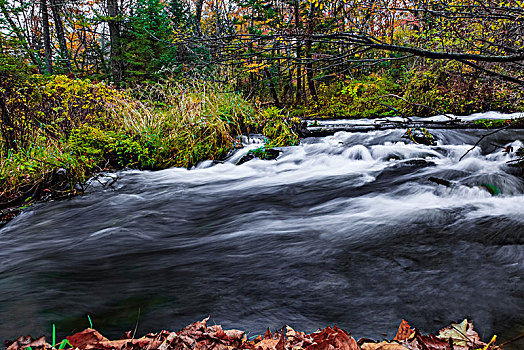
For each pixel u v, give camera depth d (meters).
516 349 1.55
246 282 2.38
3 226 4.79
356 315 1.91
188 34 2.49
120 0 21.11
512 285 2.14
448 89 10.09
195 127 7.80
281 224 3.73
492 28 3.28
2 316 2.00
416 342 1.55
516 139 7.03
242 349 1.54
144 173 7.00
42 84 7.26
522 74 3.83
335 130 9.02
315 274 2.44
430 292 2.12
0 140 6.64
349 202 4.39
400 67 13.32
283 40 2.46
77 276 2.67
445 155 6.69
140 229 4.06
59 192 5.79
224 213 4.50
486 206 3.70
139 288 2.37
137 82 15.84
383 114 12.94
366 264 2.55
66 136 7.33
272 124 8.73
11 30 15.67
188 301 2.14
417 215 3.52
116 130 7.93
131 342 1.65
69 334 1.80
